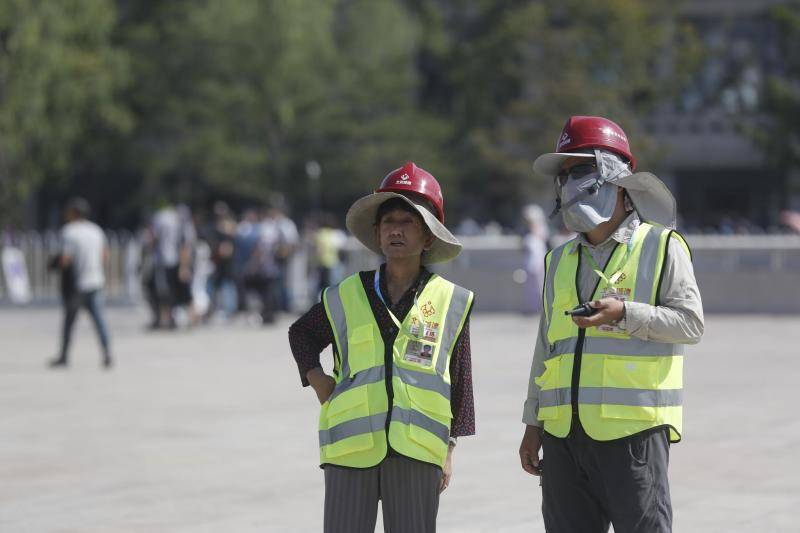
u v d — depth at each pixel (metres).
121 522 16.62
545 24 88.00
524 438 11.36
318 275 57.47
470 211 110.00
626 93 85.94
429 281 10.98
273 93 101.38
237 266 51.59
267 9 100.19
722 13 108.62
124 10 116.81
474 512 16.91
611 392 10.41
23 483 19.23
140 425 24.69
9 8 77.94
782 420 24.36
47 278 65.56
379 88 104.75
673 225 10.93
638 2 85.06
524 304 53.66
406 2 116.12
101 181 121.94
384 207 10.91
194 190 112.06
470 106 104.56
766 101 85.06
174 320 48.50
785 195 115.19
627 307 10.26
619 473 10.41
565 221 10.76
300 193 106.06
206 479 19.38
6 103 79.38
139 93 105.06
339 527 10.66
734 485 18.45
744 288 52.59
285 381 31.48
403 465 10.61
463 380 10.96
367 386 10.68
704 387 29.17
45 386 30.91
